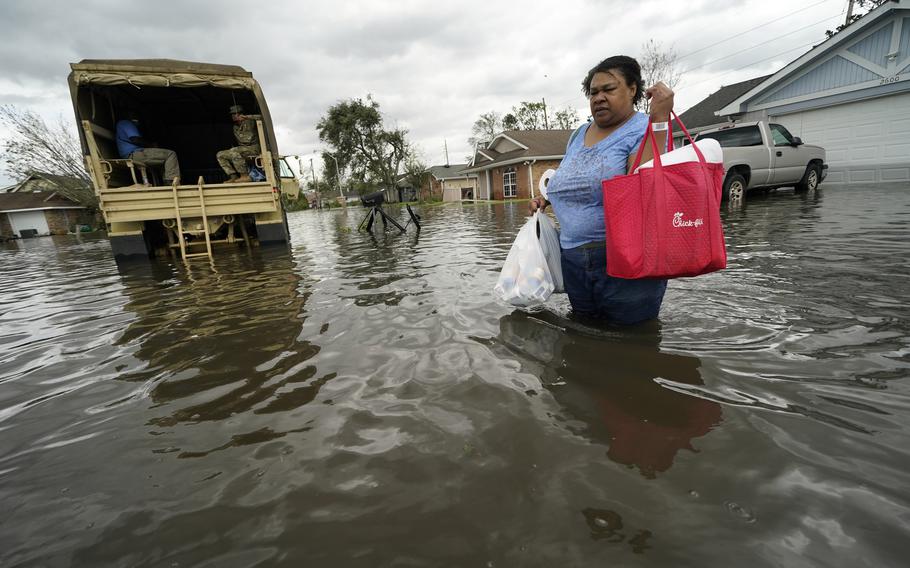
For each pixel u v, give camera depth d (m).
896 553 0.89
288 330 2.66
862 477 1.12
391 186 44.00
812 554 0.91
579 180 2.28
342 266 5.00
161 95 8.28
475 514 1.09
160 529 1.11
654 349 2.01
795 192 10.62
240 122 7.45
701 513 1.04
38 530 1.14
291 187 10.08
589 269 2.32
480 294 3.21
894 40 10.78
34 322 3.33
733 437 1.32
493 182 29.73
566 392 1.67
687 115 19.16
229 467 1.35
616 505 1.08
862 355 1.79
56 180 25.28
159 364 2.26
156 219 6.77
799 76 12.74
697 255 1.89
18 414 1.80
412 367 1.99
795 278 2.99
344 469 1.30
